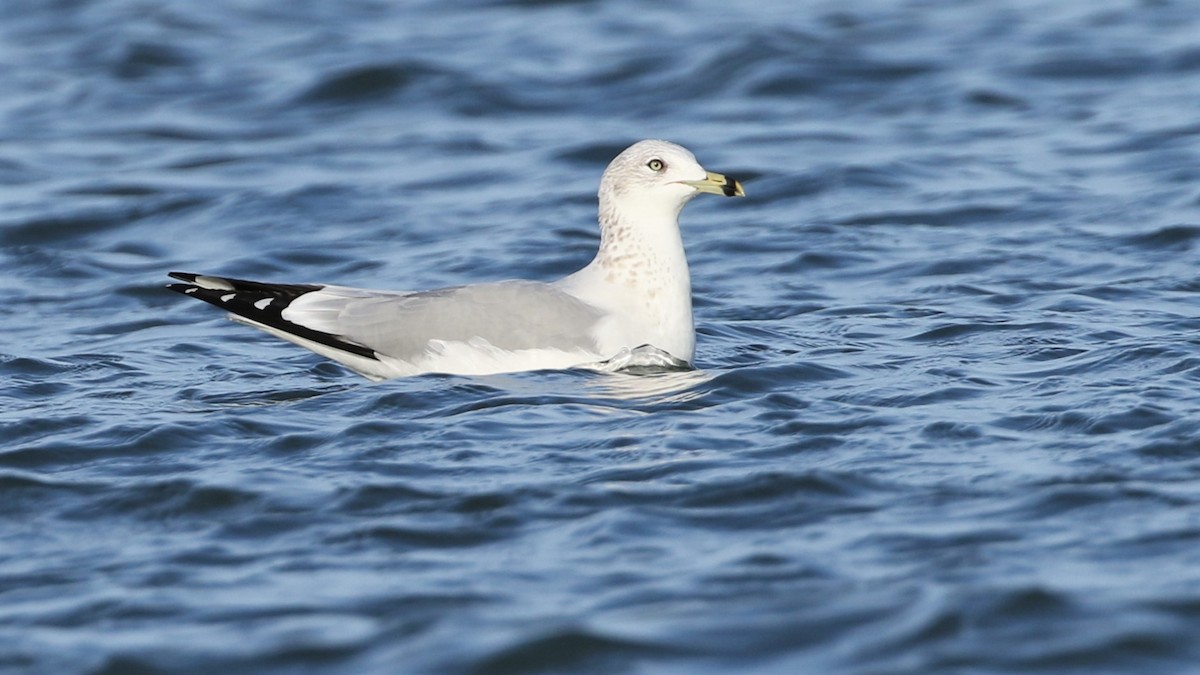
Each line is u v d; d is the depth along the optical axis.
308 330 14.44
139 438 12.52
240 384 14.67
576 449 11.84
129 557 10.05
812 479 10.85
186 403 13.84
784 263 19.44
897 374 14.07
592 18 32.59
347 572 9.62
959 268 18.81
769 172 23.39
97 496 11.21
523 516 10.45
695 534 10.04
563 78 28.88
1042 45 29.53
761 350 15.62
